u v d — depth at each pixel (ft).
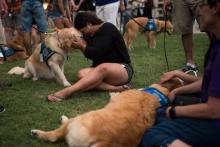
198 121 8.65
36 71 18.33
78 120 9.29
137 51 28.17
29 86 17.08
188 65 19.10
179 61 22.86
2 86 16.97
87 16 15.38
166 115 9.07
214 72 7.91
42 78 18.52
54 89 16.43
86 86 14.74
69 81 17.98
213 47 8.32
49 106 13.82
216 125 8.45
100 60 15.76
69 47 16.52
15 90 16.42
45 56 17.03
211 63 8.23
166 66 21.26
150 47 29.96
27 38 25.09
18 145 10.42
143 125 9.27
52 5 27.35
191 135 8.57
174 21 19.22
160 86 10.90
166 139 8.43
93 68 15.98
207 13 8.11
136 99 9.78
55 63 16.89
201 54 25.41
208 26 8.23
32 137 10.78
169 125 8.80
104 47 15.19
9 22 28.30
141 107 9.57
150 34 29.60
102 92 15.31
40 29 24.58
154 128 8.95
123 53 15.65
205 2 8.08
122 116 9.13
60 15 27.43
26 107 13.82
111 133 8.84
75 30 15.90
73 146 9.09
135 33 29.40
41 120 12.47
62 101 14.35
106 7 23.75
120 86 15.47
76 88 14.61
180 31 18.95
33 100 14.70
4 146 10.40
